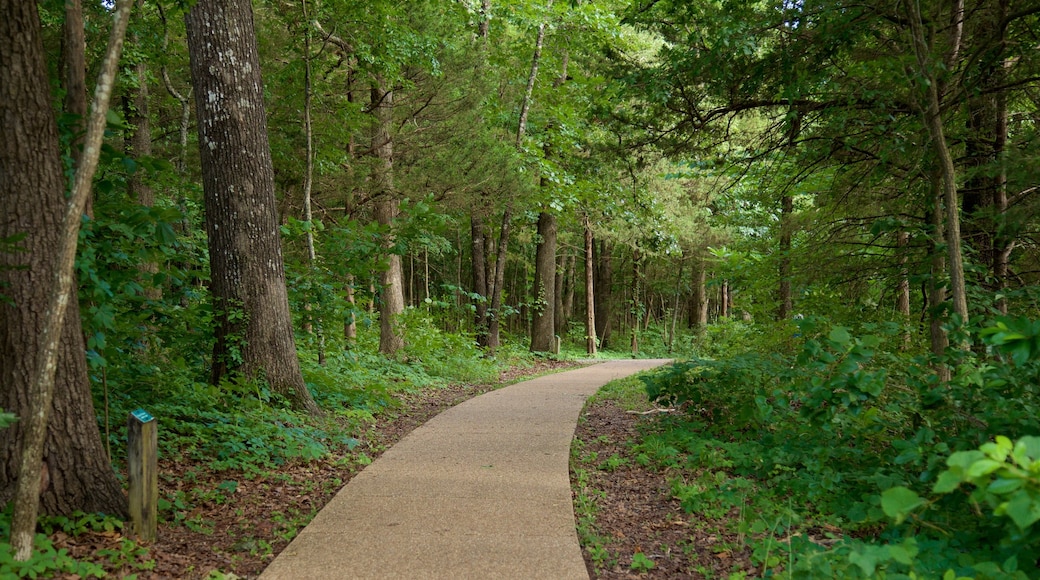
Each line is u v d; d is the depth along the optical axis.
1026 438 2.34
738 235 20.22
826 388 5.02
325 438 7.29
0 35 4.09
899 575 3.06
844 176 8.87
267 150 8.12
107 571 3.80
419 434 7.98
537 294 22.62
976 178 8.03
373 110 13.89
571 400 11.01
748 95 8.35
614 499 5.64
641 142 9.61
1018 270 8.09
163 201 12.02
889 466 5.17
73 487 4.25
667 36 8.62
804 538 4.23
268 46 12.28
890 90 7.27
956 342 5.22
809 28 7.49
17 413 4.05
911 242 8.11
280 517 4.97
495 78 14.89
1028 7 6.57
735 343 12.92
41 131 4.24
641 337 35.19
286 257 11.99
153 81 12.63
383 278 14.52
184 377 7.48
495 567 3.94
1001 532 3.60
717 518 5.03
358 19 11.81
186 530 4.67
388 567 3.94
